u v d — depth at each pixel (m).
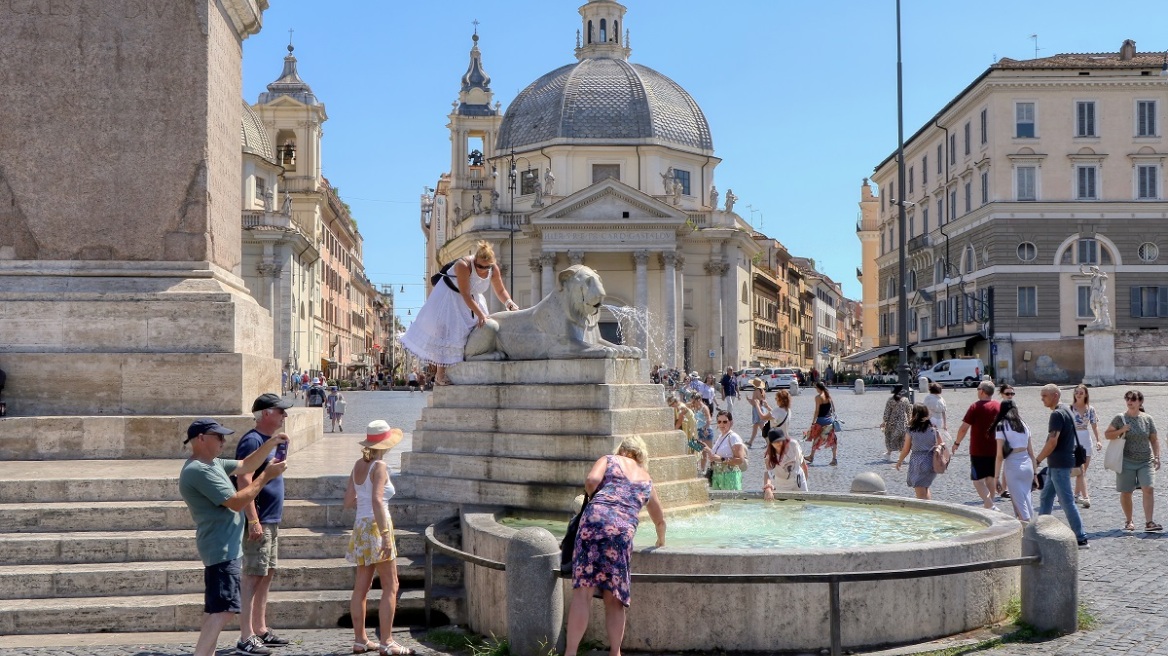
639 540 7.92
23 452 10.21
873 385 60.19
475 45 87.25
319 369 78.38
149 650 6.98
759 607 6.77
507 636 6.98
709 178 73.88
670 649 6.81
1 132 11.06
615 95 70.88
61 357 10.62
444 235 107.69
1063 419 11.01
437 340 9.88
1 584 7.57
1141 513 13.01
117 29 11.20
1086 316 53.94
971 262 57.41
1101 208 53.91
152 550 8.02
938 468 12.62
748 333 75.81
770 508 9.92
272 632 7.33
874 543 7.95
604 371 8.86
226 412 10.70
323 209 80.69
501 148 73.00
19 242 11.04
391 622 7.07
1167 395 34.72
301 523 8.67
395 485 9.33
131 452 10.33
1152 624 7.56
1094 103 54.16
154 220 11.18
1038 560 7.27
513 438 8.98
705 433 16.55
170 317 10.88
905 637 6.96
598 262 67.75
